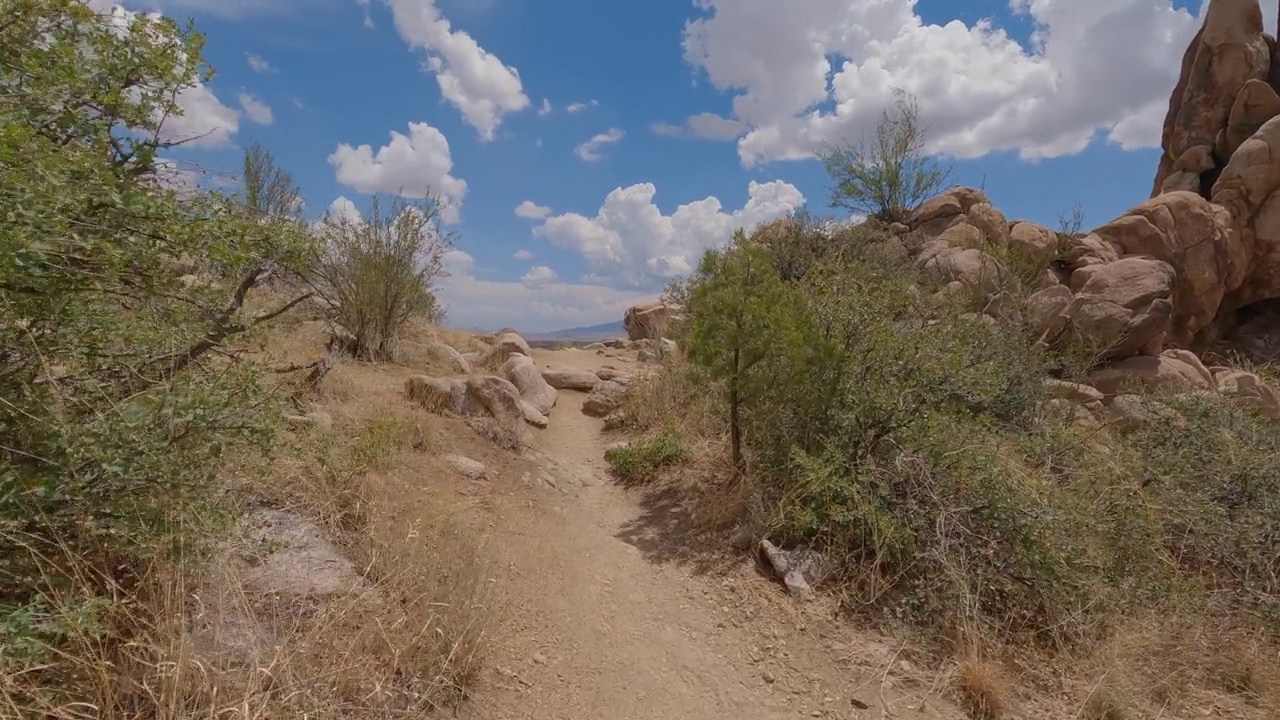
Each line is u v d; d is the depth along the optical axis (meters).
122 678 2.25
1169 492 5.55
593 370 11.23
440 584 3.50
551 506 5.48
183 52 2.91
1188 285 11.78
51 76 2.48
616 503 5.86
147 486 2.49
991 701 3.38
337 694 2.62
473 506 4.86
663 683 3.52
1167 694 3.57
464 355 9.54
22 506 2.18
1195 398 7.16
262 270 3.46
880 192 13.97
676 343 10.16
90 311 2.53
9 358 2.42
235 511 2.93
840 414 5.04
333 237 7.65
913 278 9.53
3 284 2.12
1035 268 10.52
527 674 3.37
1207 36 16.66
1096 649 3.81
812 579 4.33
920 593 4.05
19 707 1.92
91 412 2.55
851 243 11.27
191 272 2.92
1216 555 5.00
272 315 3.54
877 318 5.70
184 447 2.62
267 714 2.28
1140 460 6.04
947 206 12.72
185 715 2.18
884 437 4.88
